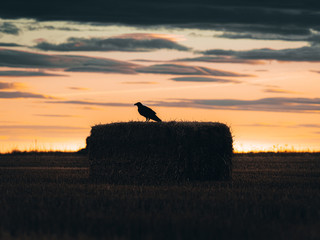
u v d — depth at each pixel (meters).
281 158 110.06
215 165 62.38
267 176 67.75
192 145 61.59
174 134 61.59
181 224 34.97
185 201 43.84
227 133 63.12
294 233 32.72
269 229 33.84
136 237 32.16
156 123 62.34
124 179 63.34
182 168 61.38
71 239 31.64
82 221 35.97
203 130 61.97
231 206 41.56
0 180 62.19
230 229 33.72
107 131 64.69
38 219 36.47
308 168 83.12
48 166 89.44
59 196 46.88
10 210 39.84
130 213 38.97
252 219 37.06
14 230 33.84
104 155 64.81
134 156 63.09
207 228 33.94
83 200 44.62
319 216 37.97
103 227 34.34
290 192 49.91
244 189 52.19
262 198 45.28
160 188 53.38
